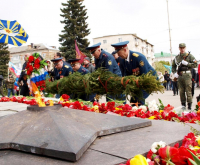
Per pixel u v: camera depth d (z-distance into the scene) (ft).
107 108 11.26
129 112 10.64
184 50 22.65
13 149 5.49
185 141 5.69
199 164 3.81
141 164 3.95
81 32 117.29
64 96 14.34
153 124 7.90
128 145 5.62
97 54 17.52
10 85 44.73
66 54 109.81
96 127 6.54
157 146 4.91
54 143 5.14
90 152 5.23
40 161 4.85
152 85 11.42
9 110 12.73
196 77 34.06
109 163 4.61
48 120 6.26
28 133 5.79
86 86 13.33
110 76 12.67
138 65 16.74
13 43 32.63
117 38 201.87
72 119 6.75
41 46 209.15
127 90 11.59
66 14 114.42
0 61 127.03
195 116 9.53
